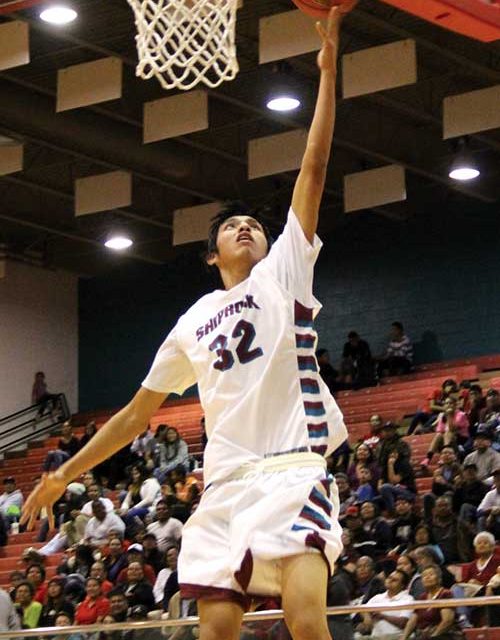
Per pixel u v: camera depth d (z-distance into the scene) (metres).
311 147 3.68
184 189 23.53
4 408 27.02
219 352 3.55
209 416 3.57
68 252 28.08
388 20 18.41
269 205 24.69
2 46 16.67
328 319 25.64
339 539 3.36
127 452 20.47
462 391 18.44
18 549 18.58
